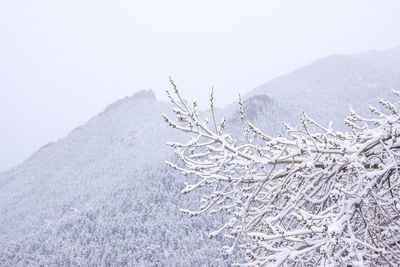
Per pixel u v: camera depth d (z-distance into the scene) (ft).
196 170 8.63
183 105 7.96
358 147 8.50
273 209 9.08
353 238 6.73
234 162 8.83
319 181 9.18
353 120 9.42
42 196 628.69
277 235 6.82
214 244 208.03
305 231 6.89
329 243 6.70
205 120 8.33
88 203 535.19
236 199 9.02
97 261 256.32
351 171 8.83
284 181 8.91
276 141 8.54
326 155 9.09
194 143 8.11
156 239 255.50
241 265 7.34
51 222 519.19
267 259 7.04
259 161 8.58
